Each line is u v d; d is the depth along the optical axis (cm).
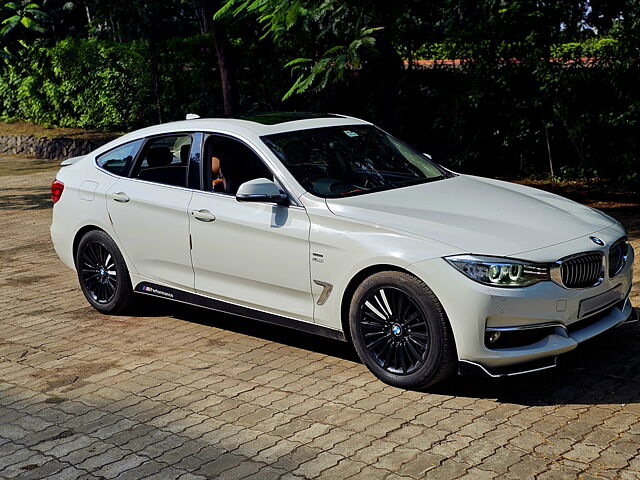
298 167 577
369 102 1504
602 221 546
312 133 619
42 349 639
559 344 483
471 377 530
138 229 657
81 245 711
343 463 422
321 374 551
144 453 449
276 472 417
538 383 514
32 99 2339
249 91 1752
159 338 648
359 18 959
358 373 549
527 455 420
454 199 554
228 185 603
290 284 561
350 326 531
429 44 1311
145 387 546
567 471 402
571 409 473
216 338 641
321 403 502
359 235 518
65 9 2342
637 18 1131
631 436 435
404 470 411
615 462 408
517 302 470
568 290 483
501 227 506
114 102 2150
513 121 1252
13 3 1357
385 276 504
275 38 1053
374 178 589
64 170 743
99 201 687
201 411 501
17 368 600
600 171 1237
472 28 1245
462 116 1301
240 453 441
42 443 470
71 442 469
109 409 513
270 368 568
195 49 1903
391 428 460
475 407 483
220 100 1916
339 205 540
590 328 506
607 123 1162
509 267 471
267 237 566
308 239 542
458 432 450
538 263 476
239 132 610
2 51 1410
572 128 1195
